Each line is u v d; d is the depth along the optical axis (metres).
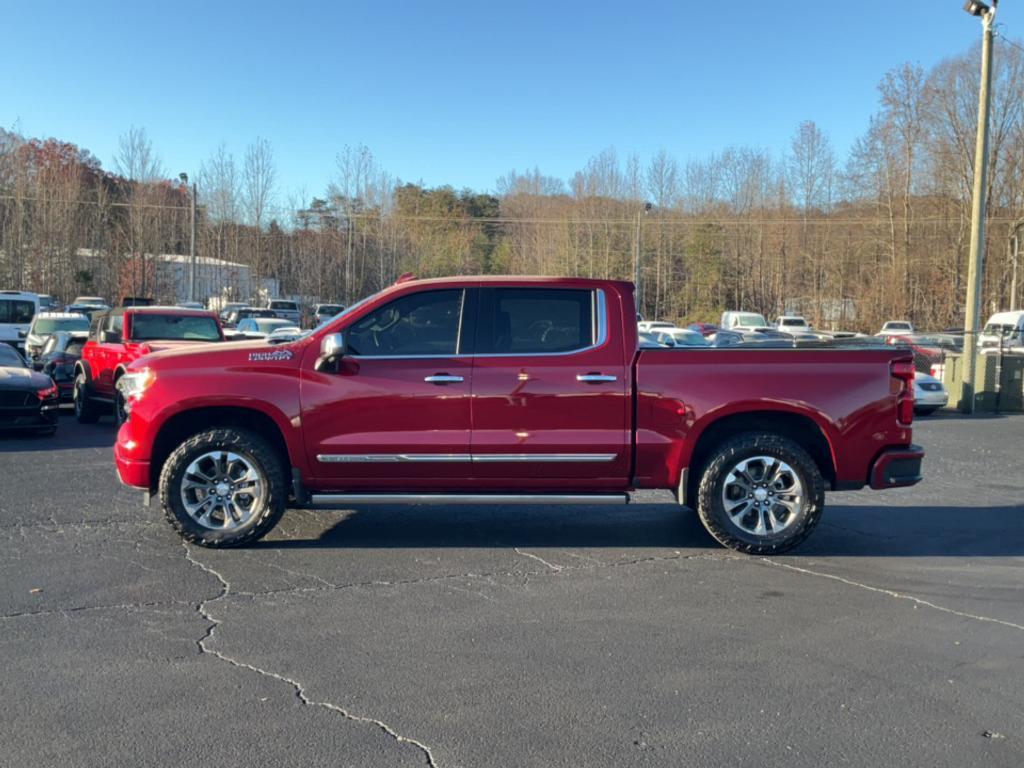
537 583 5.67
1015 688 4.11
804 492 6.29
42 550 6.27
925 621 5.04
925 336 22.28
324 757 3.39
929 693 4.05
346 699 3.91
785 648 4.59
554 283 6.41
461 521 7.46
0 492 8.34
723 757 3.43
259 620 4.90
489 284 6.43
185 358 6.35
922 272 53.03
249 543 6.39
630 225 60.50
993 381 19.11
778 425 6.55
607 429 6.27
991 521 7.74
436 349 6.36
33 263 43.91
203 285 47.62
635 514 7.82
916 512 8.14
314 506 7.21
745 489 6.37
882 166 53.53
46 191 45.00
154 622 4.84
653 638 4.71
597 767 3.35
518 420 6.25
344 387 6.25
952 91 48.75
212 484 6.34
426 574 5.84
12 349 13.71
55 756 3.37
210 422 6.54
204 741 3.50
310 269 48.94
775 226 59.56
